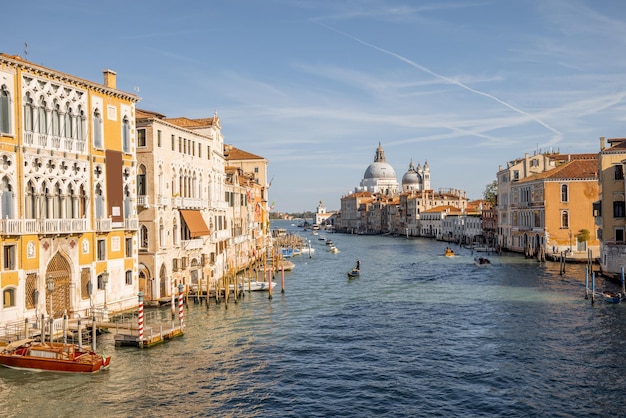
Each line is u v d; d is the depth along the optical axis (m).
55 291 33.81
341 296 53.16
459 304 47.41
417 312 44.38
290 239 138.50
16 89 30.78
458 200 184.38
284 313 44.25
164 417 23.55
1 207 29.95
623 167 56.84
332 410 24.44
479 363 30.44
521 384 27.09
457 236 145.00
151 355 31.81
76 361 28.05
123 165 40.19
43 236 32.31
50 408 24.17
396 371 29.41
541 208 80.44
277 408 24.64
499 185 103.81
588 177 77.44
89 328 33.66
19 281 30.77
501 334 36.38
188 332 37.44
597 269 66.75
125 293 40.25
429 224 172.38
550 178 78.50
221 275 58.53
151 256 43.94
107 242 38.03
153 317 40.56
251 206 78.69
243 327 39.19
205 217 53.75
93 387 26.64
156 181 44.03
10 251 30.56
